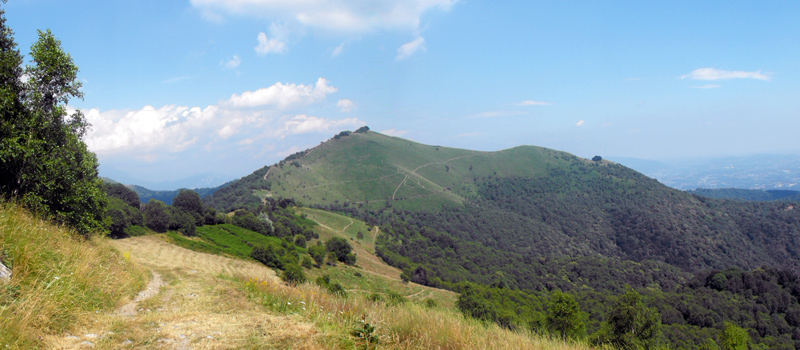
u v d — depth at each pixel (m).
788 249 138.38
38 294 4.96
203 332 5.05
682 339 30.67
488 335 7.02
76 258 7.91
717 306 45.12
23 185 13.58
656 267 106.38
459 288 67.38
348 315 6.59
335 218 124.50
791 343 37.03
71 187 15.41
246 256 52.53
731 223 158.00
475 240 150.50
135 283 10.16
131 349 4.26
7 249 5.90
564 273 100.12
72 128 16.34
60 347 4.11
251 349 4.41
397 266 86.62
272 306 7.58
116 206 47.50
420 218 167.38
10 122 12.87
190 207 65.62
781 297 51.69
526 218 183.62
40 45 14.12
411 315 7.11
